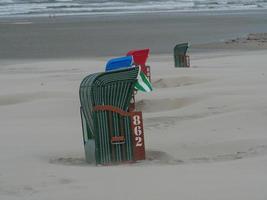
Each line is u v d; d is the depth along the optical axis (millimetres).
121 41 81750
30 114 26688
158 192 11359
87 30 104188
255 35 85062
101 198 11055
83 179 12844
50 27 113250
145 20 134750
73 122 24078
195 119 23000
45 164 14922
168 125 22125
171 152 17297
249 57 53531
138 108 27203
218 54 60562
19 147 18047
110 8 197250
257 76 35781
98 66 50594
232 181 12102
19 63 56281
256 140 18234
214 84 32875
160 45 75000
